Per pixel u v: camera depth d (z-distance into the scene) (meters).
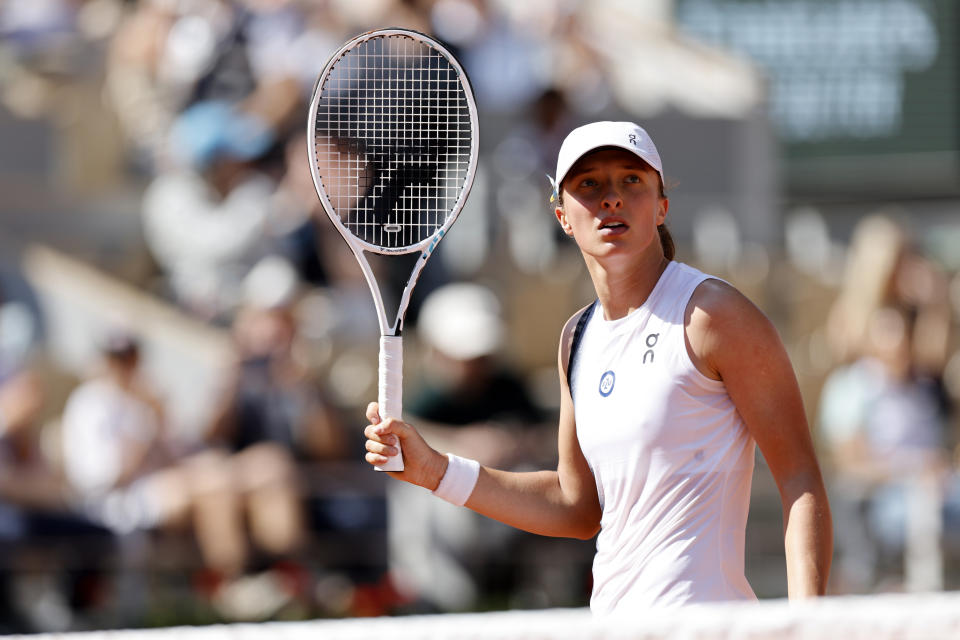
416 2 33.34
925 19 47.78
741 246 35.59
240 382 25.98
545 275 33.09
